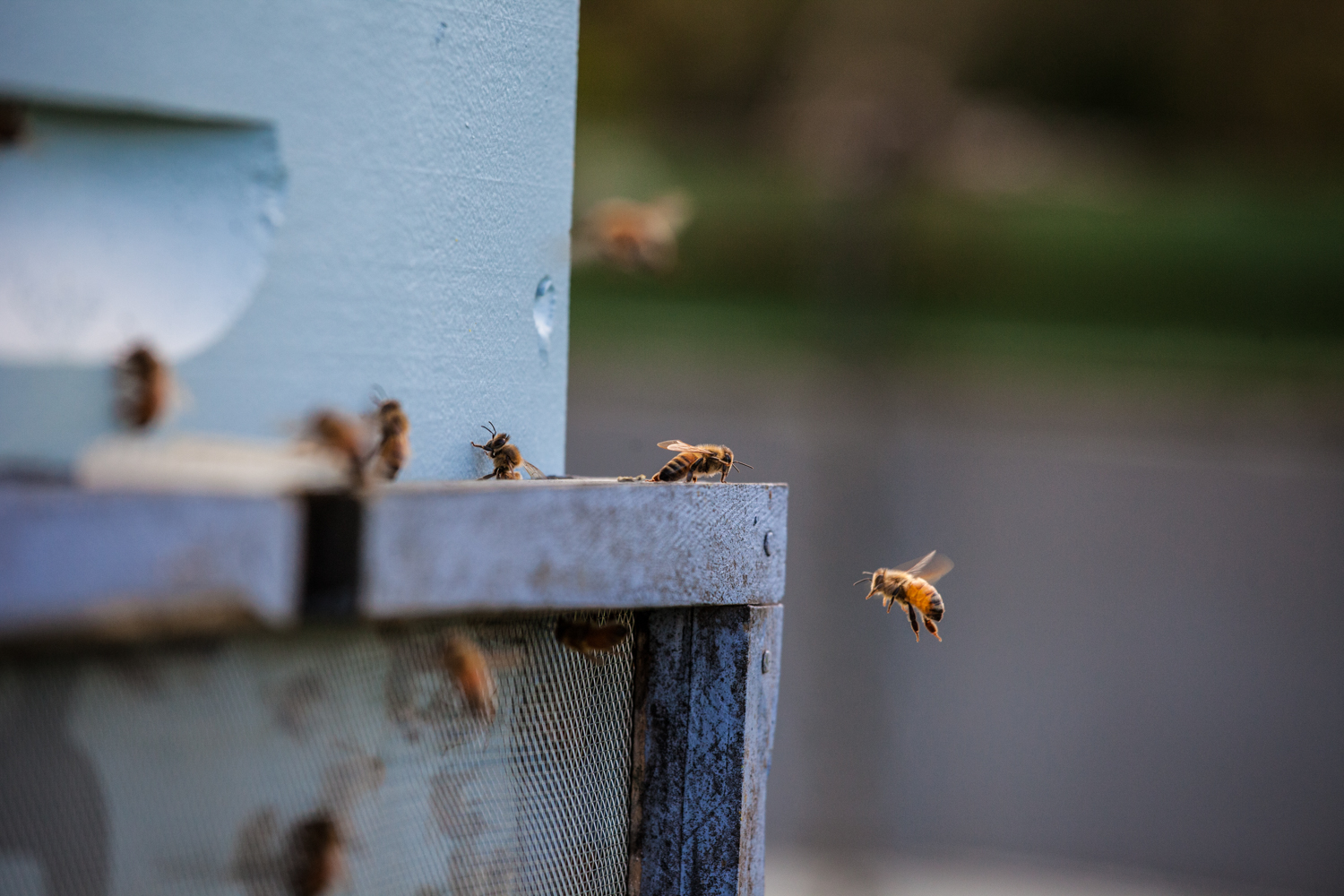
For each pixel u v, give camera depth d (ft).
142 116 6.33
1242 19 106.32
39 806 5.26
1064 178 104.68
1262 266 96.12
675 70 111.96
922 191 72.49
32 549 4.52
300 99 6.78
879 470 56.54
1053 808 30.94
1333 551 51.49
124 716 5.51
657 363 85.10
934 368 83.56
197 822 5.79
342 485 5.61
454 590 5.74
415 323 7.56
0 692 5.13
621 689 8.01
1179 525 54.65
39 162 6.11
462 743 7.04
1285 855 28.84
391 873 6.68
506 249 8.36
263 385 6.66
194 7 6.31
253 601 5.06
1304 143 112.06
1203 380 84.07
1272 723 35.47
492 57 8.06
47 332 5.96
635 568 6.91
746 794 7.88
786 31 106.11
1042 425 72.69
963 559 48.93
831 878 27.50
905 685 37.40
